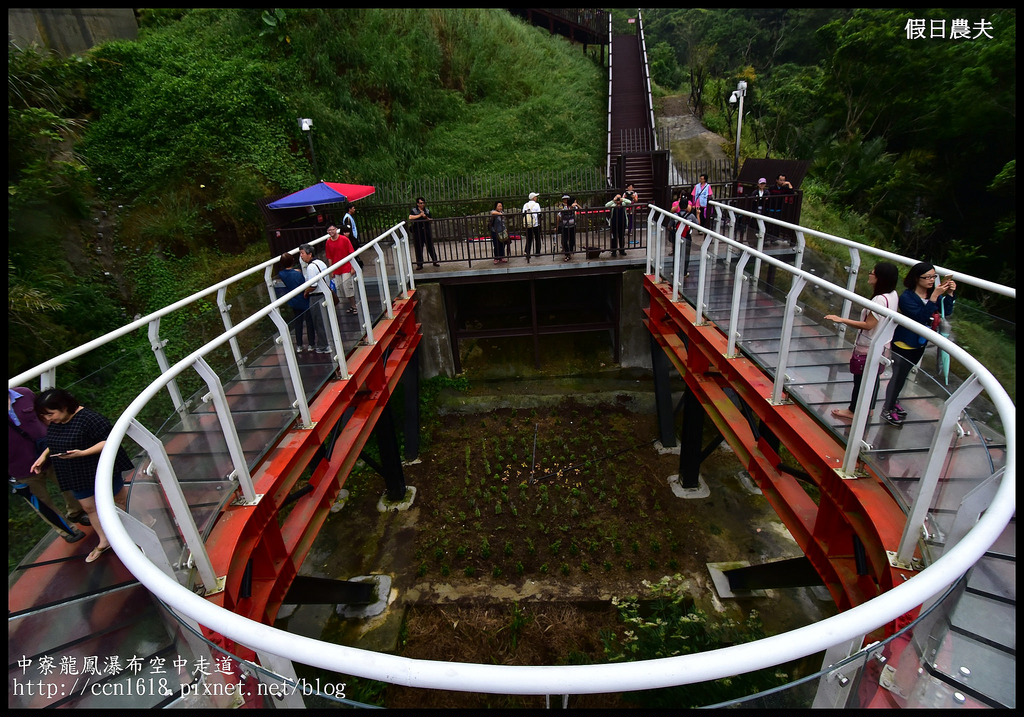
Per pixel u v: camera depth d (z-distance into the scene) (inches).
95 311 422.6
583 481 411.5
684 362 331.6
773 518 369.4
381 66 690.2
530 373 523.8
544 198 603.2
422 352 494.9
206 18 643.5
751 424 244.4
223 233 520.1
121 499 132.4
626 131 732.0
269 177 546.0
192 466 148.3
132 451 144.4
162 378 125.3
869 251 212.2
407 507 402.0
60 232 441.7
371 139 663.8
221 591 134.0
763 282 230.2
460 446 459.5
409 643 300.4
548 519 376.2
